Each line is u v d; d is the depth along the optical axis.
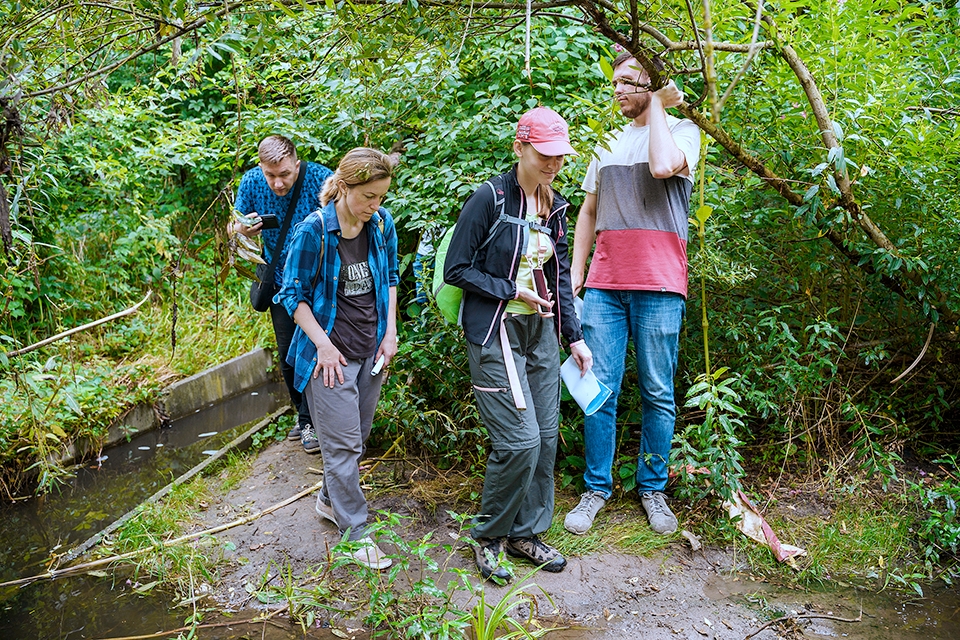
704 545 3.18
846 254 3.54
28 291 5.30
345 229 2.83
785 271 3.89
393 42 2.24
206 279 6.72
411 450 3.93
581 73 3.96
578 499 3.51
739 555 3.13
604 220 3.19
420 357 3.69
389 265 3.10
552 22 3.96
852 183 3.32
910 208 3.47
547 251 2.88
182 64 2.56
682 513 3.37
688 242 3.54
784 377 3.40
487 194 2.77
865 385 3.87
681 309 3.21
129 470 4.31
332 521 3.34
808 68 3.40
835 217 3.30
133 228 6.48
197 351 5.70
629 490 3.48
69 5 2.23
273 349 6.05
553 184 3.75
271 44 2.10
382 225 3.00
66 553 3.34
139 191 6.91
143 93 6.07
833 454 3.65
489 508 2.94
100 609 2.92
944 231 3.42
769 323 3.48
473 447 3.82
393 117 4.09
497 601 2.84
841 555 3.12
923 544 3.20
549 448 3.00
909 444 3.85
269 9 2.29
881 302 3.88
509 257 2.78
